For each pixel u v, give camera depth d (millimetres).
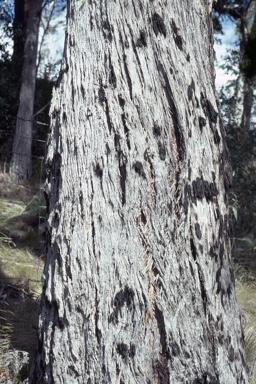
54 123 2557
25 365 3066
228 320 2434
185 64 2467
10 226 6320
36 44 10938
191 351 2281
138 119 2348
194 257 2352
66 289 2346
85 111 2416
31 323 3725
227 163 2613
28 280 4508
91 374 2285
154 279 2279
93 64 2438
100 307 2283
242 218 6770
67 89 2504
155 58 2408
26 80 10852
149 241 2287
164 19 2447
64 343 2340
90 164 2365
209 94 2543
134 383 2240
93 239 2312
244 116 10336
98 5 2475
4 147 11922
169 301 2271
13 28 12797
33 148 11953
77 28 2527
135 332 2256
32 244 5855
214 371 2322
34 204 6922
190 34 2527
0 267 4840
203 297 2348
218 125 2572
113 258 2287
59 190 2455
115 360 2258
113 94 2375
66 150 2447
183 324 2279
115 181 2320
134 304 2260
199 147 2443
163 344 2266
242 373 2477
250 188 6738
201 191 2410
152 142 2344
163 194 2324
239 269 5570
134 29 2408
